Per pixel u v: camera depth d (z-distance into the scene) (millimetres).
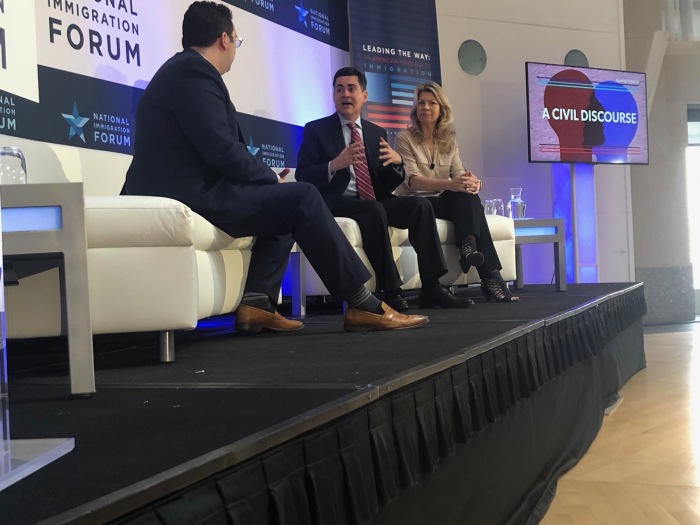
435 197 3918
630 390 3777
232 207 2268
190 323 1962
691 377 4070
